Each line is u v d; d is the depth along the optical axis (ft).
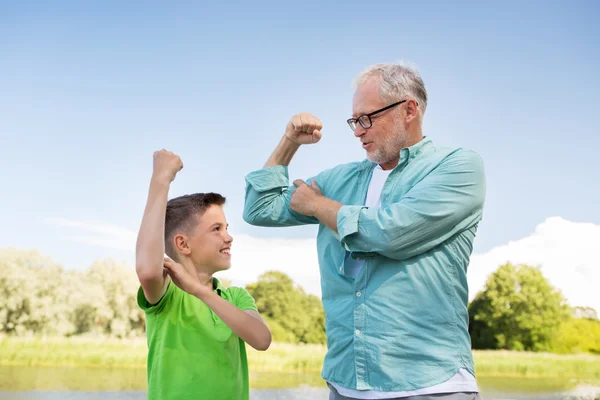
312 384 27.20
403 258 5.24
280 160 6.55
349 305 5.44
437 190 5.23
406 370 5.12
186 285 5.15
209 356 5.36
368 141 5.79
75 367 27.58
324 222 5.58
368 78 5.87
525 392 27.68
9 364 27.40
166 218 5.85
